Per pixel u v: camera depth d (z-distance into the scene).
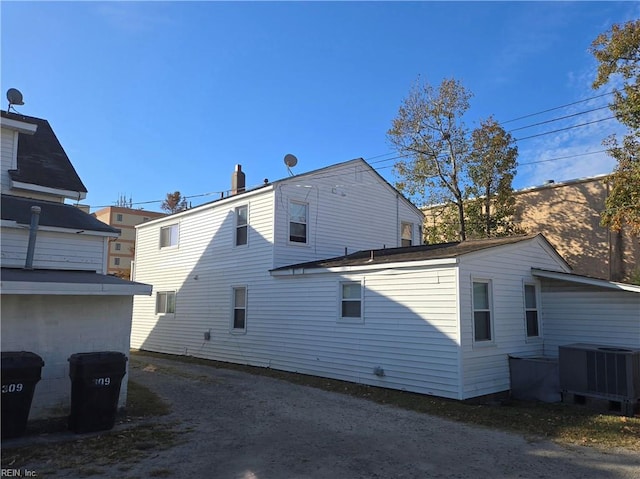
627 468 5.63
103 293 7.77
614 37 14.74
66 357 7.77
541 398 10.11
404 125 22.98
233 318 16.20
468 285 10.12
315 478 5.21
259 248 15.43
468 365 9.78
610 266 19.16
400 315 10.88
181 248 19.22
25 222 9.72
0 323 7.25
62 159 13.54
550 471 5.52
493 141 21.22
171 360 16.77
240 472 5.36
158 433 6.92
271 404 9.11
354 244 17.23
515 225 22.38
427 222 25.30
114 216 65.50
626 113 14.95
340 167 17.16
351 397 9.91
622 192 14.91
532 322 12.15
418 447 6.43
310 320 13.20
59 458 5.77
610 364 8.95
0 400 6.39
